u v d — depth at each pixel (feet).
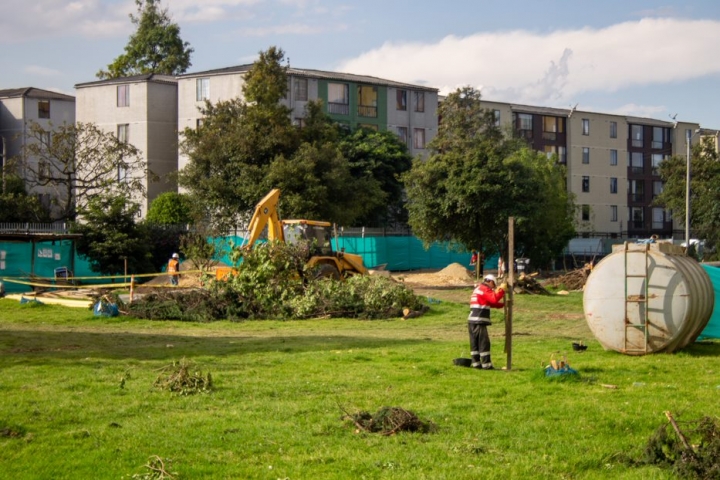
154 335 63.41
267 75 163.43
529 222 142.82
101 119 201.16
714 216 162.30
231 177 150.30
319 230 98.43
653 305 51.34
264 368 44.32
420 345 57.00
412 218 148.36
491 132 190.08
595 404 34.55
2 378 39.86
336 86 202.39
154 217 175.42
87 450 27.17
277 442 28.27
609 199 269.64
